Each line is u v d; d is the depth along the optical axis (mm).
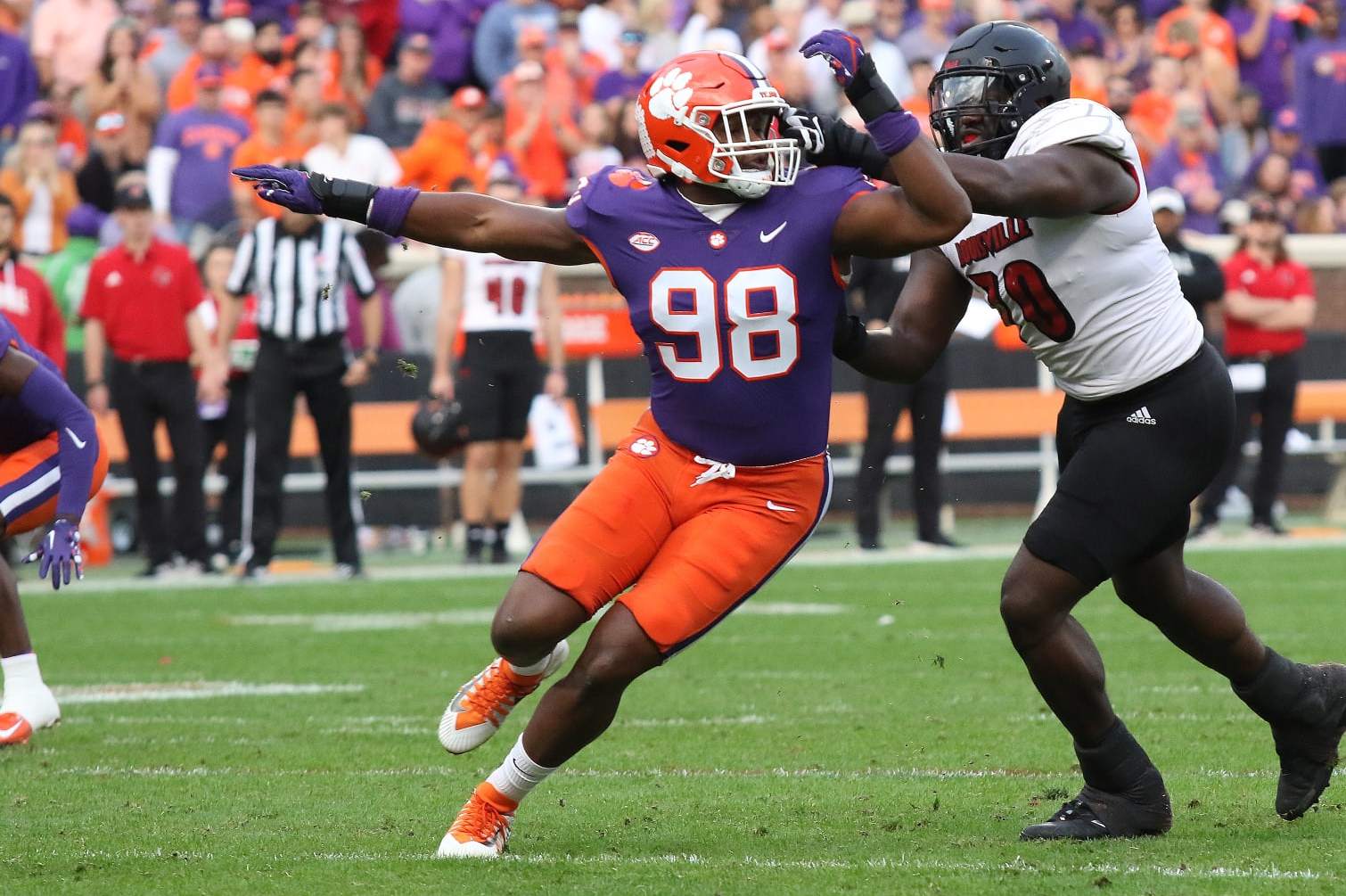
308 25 49562
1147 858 13891
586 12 55438
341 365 37719
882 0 55281
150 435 39125
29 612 33125
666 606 13758
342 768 18516
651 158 13742
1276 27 60219
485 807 14250
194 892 13016
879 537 42375
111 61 46219
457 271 38875
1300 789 15250
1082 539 14367
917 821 15539
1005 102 14875
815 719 21266
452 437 38969
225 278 41281
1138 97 54906
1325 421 50562
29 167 45125
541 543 14047
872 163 13883
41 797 16906
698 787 17234
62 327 37094
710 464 14070
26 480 19438
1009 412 48156
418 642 28703
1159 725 20359
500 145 47594
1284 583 34781
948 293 15438
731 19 56250
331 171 44312
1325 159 57938
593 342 45531
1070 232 14406
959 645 27719
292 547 46406
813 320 13781
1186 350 14641
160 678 25266
